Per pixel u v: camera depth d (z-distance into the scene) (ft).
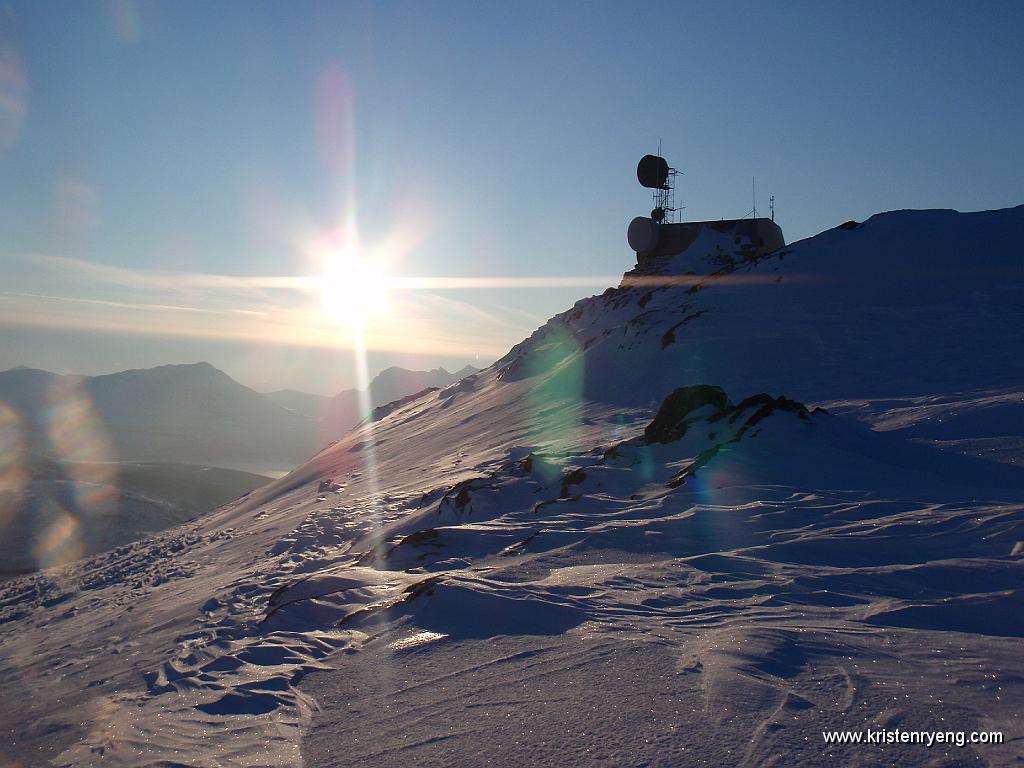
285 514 83.46
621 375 90.63
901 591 20.34
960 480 35.04
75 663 30.17
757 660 15.29
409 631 20.65
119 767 14.92
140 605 45.39
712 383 74.33
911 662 14.80
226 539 78.07
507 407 102.73
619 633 18.04
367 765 13.15
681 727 12.71
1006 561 21.61
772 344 78.59
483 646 18.52
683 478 36.35
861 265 93.91
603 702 14.14
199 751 15.08
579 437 67.05
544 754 12.44
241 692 18.15
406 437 125.70
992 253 87.71
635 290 133.59
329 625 23.54
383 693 16.53
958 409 47.11
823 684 13.97
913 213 106.22
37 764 16.57
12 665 34.53
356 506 62.90
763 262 106.52
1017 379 55.52
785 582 21.65
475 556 30.25
